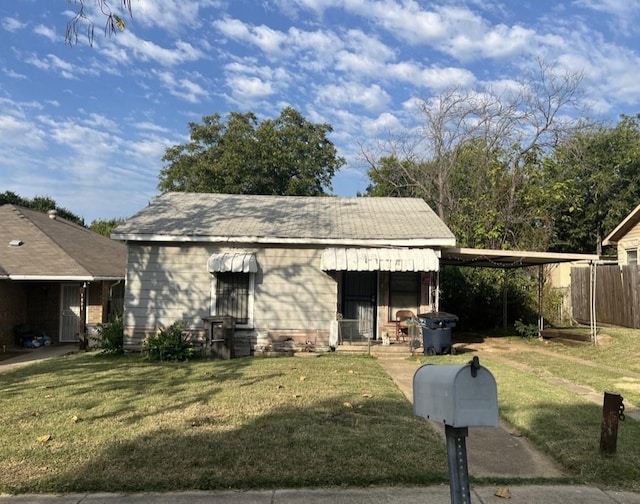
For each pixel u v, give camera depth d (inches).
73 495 178.2
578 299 796.0
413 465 200.8
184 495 178.4
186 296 541.6
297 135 1560.0
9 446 221.0
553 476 199.5
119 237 529.0
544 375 412.8
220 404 289.9
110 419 260.8
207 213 610.2
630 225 838.5
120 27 214.4
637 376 402.3
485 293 768.3
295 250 549.3
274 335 543.2
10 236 768.9
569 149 1051.3
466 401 114.2
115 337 540.1
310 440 226.4
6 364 550.9
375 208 671.8
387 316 570.6
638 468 202.4
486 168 989.2
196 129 1515.7
